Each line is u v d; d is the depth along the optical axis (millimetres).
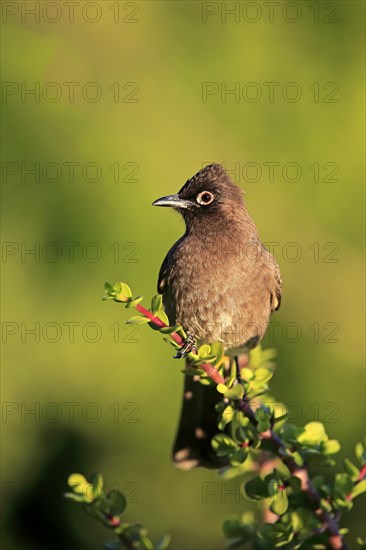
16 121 11617
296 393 12000
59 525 11945
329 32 12273
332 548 5332
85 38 11961
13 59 11719
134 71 12008
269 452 5816
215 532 11969
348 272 12258
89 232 11594
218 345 5949
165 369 11688
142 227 11617
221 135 12000
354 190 12211
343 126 12188
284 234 12102
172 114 11953
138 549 5496
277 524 5176
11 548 11781
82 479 5492
